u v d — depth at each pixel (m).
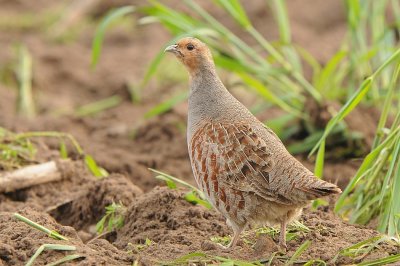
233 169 8.21
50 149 13.59
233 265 7.76
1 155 11.93
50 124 15.59
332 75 15.29
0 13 22.83
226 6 13.45
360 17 14.17
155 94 17.61
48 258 7.87
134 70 18.83
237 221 8.38
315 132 13.54
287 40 14.14
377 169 9.77
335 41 19.44
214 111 8.95
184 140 14.42
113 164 13.21
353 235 8.70
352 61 13.86
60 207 10.95
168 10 13.21
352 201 10.16
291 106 13.95
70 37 21.12
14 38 21.02
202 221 9.24
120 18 21.81
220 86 9.16
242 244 8.58
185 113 15.62
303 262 7.92
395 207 8.76
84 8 22.20
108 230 9.74
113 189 10.66
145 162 13.52
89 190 10.79
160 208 9.58
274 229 8.87
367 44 17.83
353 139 13.09
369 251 8.11
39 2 23.56
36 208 10.87
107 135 15.20
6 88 18.20
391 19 18.78
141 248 8.62
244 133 8.36
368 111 13.50
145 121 15.40
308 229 8.78
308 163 13.05
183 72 18.33
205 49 9.31
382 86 14.08
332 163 13.02
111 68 19.19
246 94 16.52
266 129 8.66
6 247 7.97
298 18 20.75
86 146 14.04
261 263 7.98
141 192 10.75
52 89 18.45
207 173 8.41
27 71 18.06
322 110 13.48
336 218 9.54
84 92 18.27
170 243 8.70
